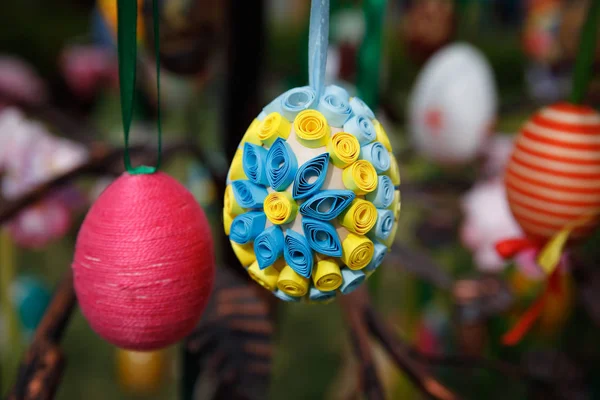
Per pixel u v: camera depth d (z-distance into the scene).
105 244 0.33
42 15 2.38
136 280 0.32
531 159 0.39
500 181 0.61
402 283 0.91
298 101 0.33
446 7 0.68
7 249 0.63
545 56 0.73
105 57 1.21
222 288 0.43
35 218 0.54
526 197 0.39
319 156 0.31
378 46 0.48
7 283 0.63
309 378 0.96
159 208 0.33
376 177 0.32
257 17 0.52
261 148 0.32
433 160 0.65
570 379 0.54
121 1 0.32
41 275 1.04
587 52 0.39
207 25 0.52
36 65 2.06
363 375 0.40
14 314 0.64
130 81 0.33
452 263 0.77
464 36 0.71
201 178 0.77
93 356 1.00
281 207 0.31
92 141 0.56
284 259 0.33
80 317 1.11
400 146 0.82
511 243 0.41
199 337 0.42
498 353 0.65
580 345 0.72
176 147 0.50
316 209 0.31
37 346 0.38
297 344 1.07
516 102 0.67
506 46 1.71
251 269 0.33
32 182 0.53
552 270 0.38
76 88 1.20
